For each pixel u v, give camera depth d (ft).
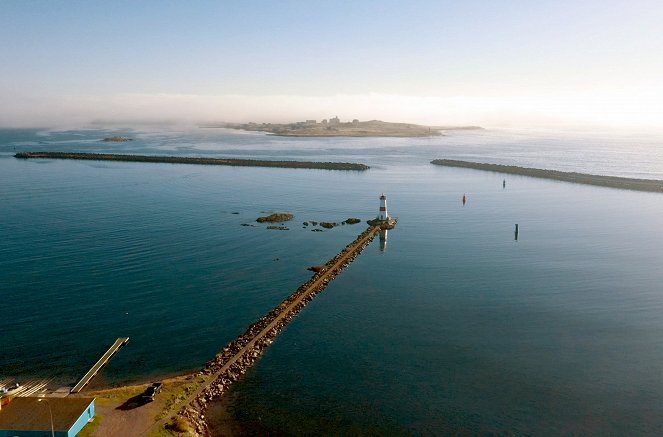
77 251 283.18
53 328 187.73
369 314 204.23
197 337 182.70
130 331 186.29
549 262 272.92
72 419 120.88
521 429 130.82
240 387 150.10
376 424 132.77
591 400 143.74
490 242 316.40
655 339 180.55
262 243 311.27
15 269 251.60
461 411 138.51
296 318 200.34
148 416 129.90
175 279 241.76
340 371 159.22
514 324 193.77
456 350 173.06
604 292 226.38
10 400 137.90
